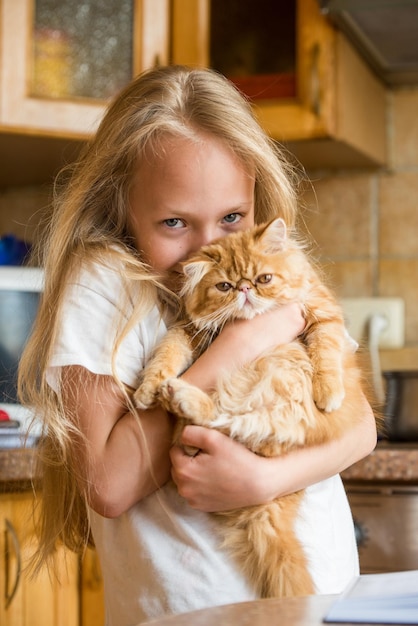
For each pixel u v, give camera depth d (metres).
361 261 2.63
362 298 2.60
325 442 1.24
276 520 1.21
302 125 2.26
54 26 2.27
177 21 2.35
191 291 1.32
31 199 2.82
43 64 2.26
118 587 1.23
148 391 1.20
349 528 1.34
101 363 1.22
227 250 1.35
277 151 1.75
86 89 2.29
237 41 2.34
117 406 1.22
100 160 1.35
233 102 1.35
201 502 1.16
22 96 2.22
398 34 2.25
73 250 1.34
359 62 2.39
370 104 2.49
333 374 1.26
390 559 1.84
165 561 1.19
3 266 2.36
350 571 1.29
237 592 1.18
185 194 1.26
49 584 1.83
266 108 2.29
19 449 1.77
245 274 1.33
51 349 1.25
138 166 1.29
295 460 1.20
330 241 2.66
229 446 1.16
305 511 1.26
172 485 1.22
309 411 1.24
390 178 2.63
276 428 1.20
